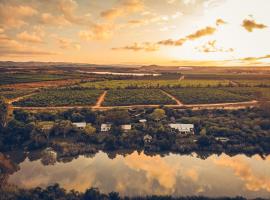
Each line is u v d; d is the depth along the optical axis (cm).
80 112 14475
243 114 14725
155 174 9031
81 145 11044
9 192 7506
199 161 10019
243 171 9206
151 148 10831
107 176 8912
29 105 17400
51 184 8356
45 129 12006
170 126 12469
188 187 8131
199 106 17275
